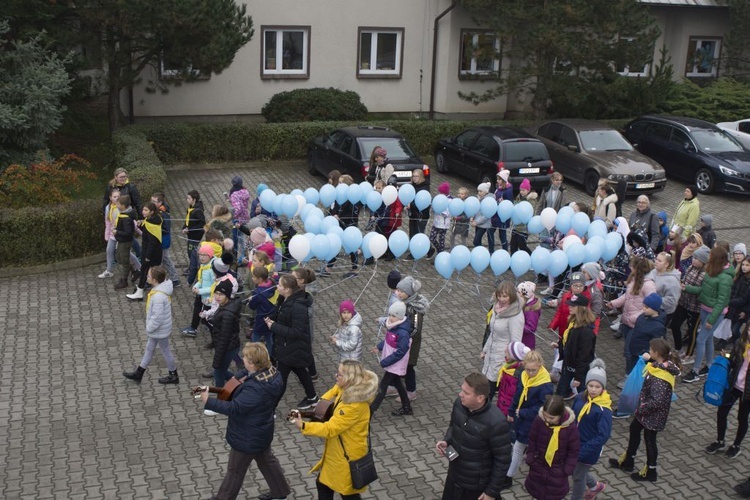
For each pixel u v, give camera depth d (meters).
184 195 18.67
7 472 7.86
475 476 6.34
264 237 11.20
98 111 23.61
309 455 8.37
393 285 9.50
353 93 24.22
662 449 8.82
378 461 8.34
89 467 8.00
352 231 11.71
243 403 6.78
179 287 13.12
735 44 28.20
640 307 9.71
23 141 16.30
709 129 21.89
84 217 13.83
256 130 21.83
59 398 9.37
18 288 12.77
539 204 14.87
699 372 10.55
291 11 24.17
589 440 7.18
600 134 21.27
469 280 14.00
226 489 7.06
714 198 20.67
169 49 19.58
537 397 7.48
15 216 13.17
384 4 24.95
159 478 7.86
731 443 8.95
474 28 25.42
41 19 17.88
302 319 8.91
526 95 26.73
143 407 9.24
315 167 21.09
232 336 9.12
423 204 13.97
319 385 9.92
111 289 12.83
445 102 25.91
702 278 10.49
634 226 13.19
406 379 9.39
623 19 22.39
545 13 21.86
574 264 11.39
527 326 9.04
